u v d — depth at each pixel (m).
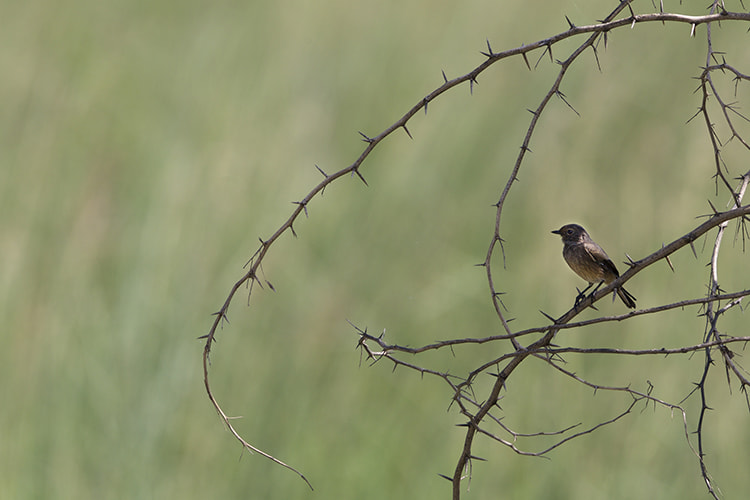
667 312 10.02
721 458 9.06
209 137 12.02
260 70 12.88
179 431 9.32
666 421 9.33
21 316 10.09
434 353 10.21
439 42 12.98
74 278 10.48
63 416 9.27
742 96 11.55
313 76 12.77
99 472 8.98
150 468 9.02
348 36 13.12
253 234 10.95
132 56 13.45
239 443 9.40
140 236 10.70
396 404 9.80
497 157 11.76
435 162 11.80
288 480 9.19
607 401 9.49
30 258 10.68
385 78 12.61
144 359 9.61
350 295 10.70
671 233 10.59
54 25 13.72
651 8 12.32
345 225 11.31
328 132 12.25
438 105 12.35
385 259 11.07
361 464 9.27
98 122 12.39
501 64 12.54
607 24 4.70
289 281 10.70
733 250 10.35
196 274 10.41
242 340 10.09
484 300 10.61
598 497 8.88
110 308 10.15
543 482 9.09
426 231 11.27
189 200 11.12
